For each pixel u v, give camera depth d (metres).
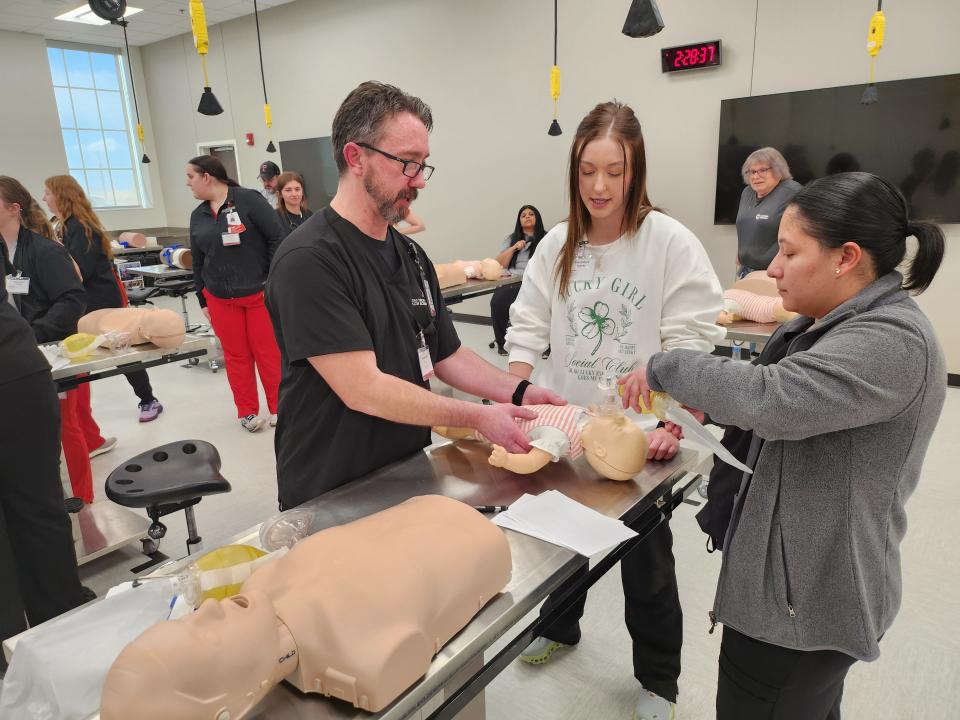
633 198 1.56
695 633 2.06
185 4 7.29
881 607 0.99
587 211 1.63
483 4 6.09
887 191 0.91
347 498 1.25
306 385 1.31
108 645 0.79
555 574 1.00
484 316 7.00
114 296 3.50
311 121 7.80
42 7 7.11
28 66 8.29
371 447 1.37
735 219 5.08
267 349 3.88
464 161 6.67
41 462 1.81
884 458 0.93
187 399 4.62
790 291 0.99
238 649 0.63
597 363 1.71
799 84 4.65
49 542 1.86
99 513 2.75
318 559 0.82
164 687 0.59
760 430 0.92
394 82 6.93
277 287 1.23
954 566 2.33
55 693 0.73
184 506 1.98
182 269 6.51
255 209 3.66
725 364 0.97
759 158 4.21
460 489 1.29
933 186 4.24
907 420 0.91
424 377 1.46
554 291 1.76
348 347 1.20
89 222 3.35
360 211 1.29
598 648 2.02
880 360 0.85
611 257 1.62
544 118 6.01
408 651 0.74
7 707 0.78
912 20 4.14
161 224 10.20
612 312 1.65
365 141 1.21
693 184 5.30
